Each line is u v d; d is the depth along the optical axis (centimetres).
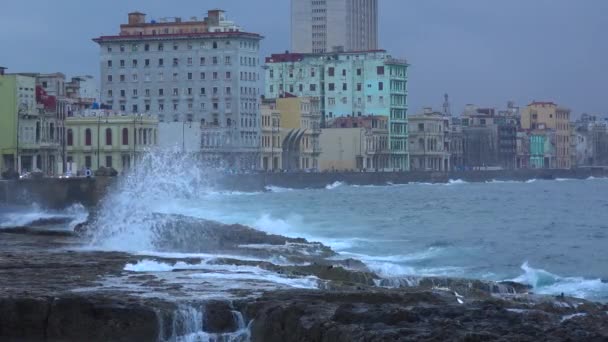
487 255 10844
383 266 9231
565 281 8788
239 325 6525
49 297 6731
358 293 6669
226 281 7569
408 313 5716
